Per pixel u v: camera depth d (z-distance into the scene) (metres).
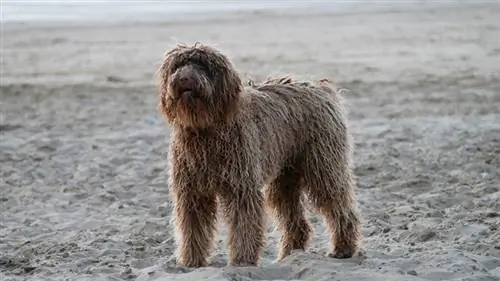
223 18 52.12
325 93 10.52
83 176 15.88
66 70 30.84
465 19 46.66
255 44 37.56
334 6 61.38
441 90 25.22
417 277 8.91
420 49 34.81
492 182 14.40
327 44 37.16
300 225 10.66
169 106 9.05
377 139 18.59
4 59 33.75
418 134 18.95
